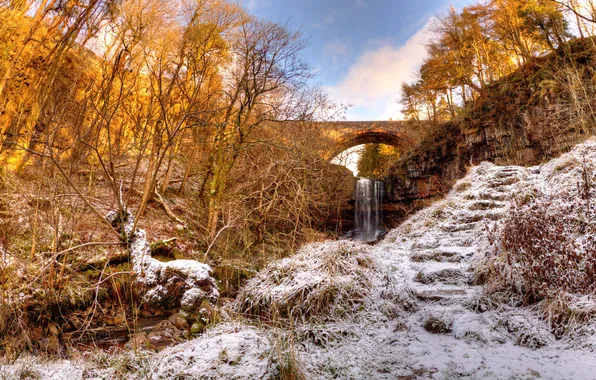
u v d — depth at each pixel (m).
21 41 7.50
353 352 3.16
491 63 20.02
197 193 13.52
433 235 6.41
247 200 11.61
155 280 6.03
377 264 4.93
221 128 10.70
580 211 4.32
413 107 25.80
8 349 3.67
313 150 13.77
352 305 4.12
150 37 8.12
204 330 4.65
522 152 11.38
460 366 2.75
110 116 6.22
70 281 5.61
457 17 18.86
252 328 3.86
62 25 7.54
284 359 2.79
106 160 8.52
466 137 15.29
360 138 29.95
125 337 4.80
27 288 4.94
